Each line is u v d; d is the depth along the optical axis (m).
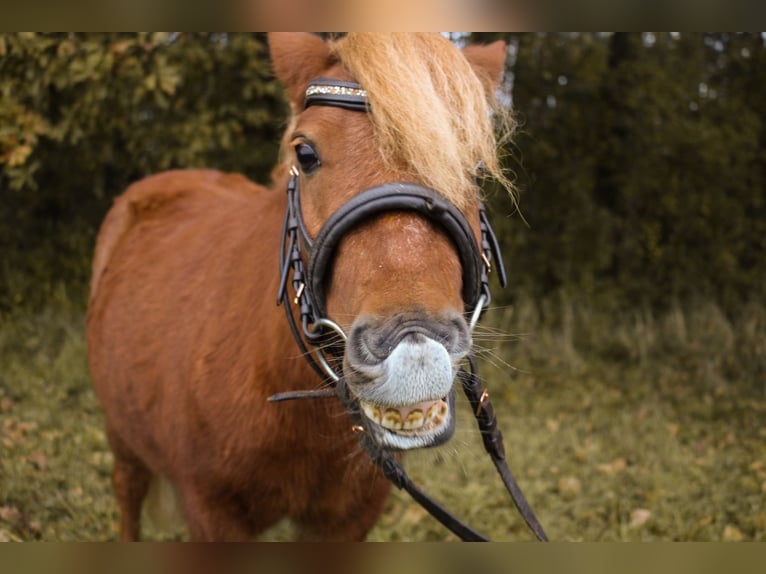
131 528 3.23
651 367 5.93
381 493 2.39
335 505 2.28
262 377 2.10
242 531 2.28
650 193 6.85
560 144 6.70
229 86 5.84
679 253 6.91
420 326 1.44
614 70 6.61
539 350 6.08
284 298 1.97
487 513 3.76
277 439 2.10
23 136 5.04
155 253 3.05
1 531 3.25
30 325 5.93
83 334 5.79
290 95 2.02
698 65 6.64
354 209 1.59
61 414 4.69
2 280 6.26
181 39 5.21
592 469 4.26
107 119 5.56
